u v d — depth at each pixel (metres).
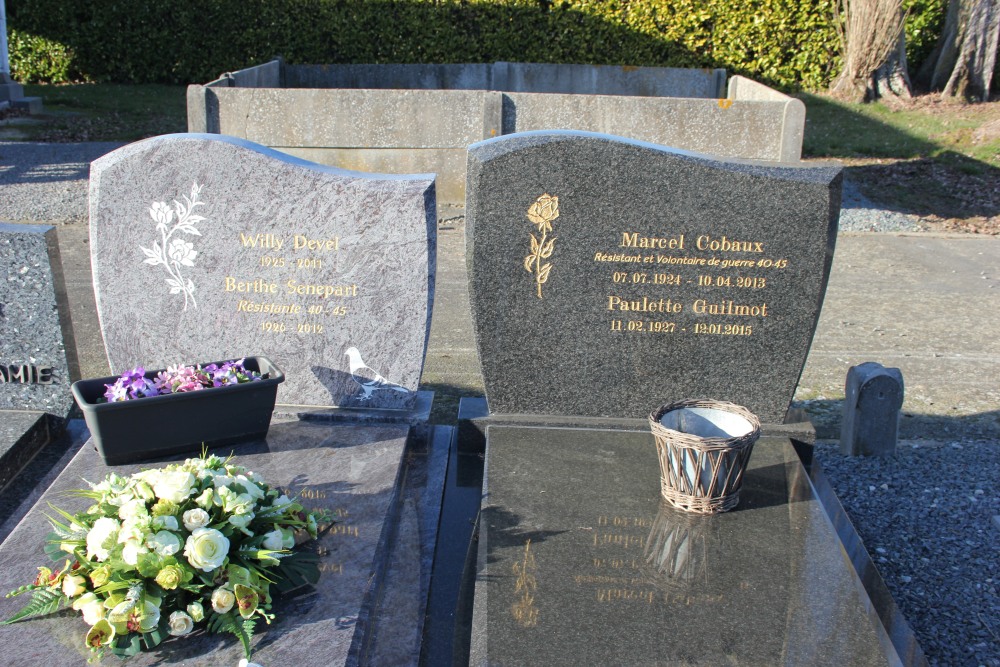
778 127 8.52
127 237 3.93
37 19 15.48
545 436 3.92
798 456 3.85
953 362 5.96
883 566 3.74
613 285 3.87
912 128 13.28
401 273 3.87
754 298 3.86
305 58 15.45
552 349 3.97
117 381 3.51
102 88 15.41
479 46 15.13
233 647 2.54
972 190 10.61
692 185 3.70
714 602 2.81
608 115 8.68
